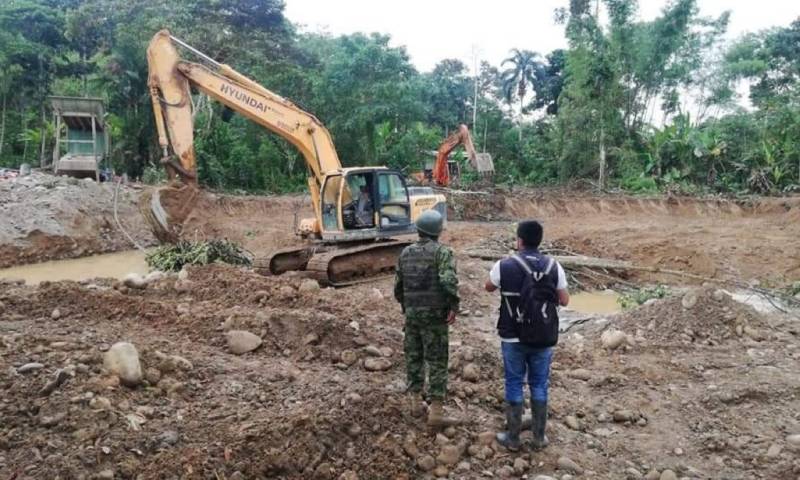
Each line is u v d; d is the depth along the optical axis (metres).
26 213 18.47
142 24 34.91
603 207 27.00
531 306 4.82
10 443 4.09
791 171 29.05
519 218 27.02
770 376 6.77
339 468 4.46
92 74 39.06
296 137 14.27
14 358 5.24
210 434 4.48
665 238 18.52
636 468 4.99
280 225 21.38
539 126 48.97
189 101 15.66
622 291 14.74
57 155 26.47
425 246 5.09
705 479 4.84
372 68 34.62
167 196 16.02
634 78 36.25
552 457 5.01
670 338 8.05
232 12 43.06
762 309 10.92
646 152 33.47
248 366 5.98
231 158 32.31
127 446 4.18
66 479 3.80
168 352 6.03
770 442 5.38
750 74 41.75
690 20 35.53
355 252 12.30
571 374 6.84
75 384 4.79
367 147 35.06
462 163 37.91
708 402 6.18
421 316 5.03
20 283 9.45
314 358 6.42
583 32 34.06
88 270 16.53
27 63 37.16
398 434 4.94
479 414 5.55
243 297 8.78
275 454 4.28
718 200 25.36
